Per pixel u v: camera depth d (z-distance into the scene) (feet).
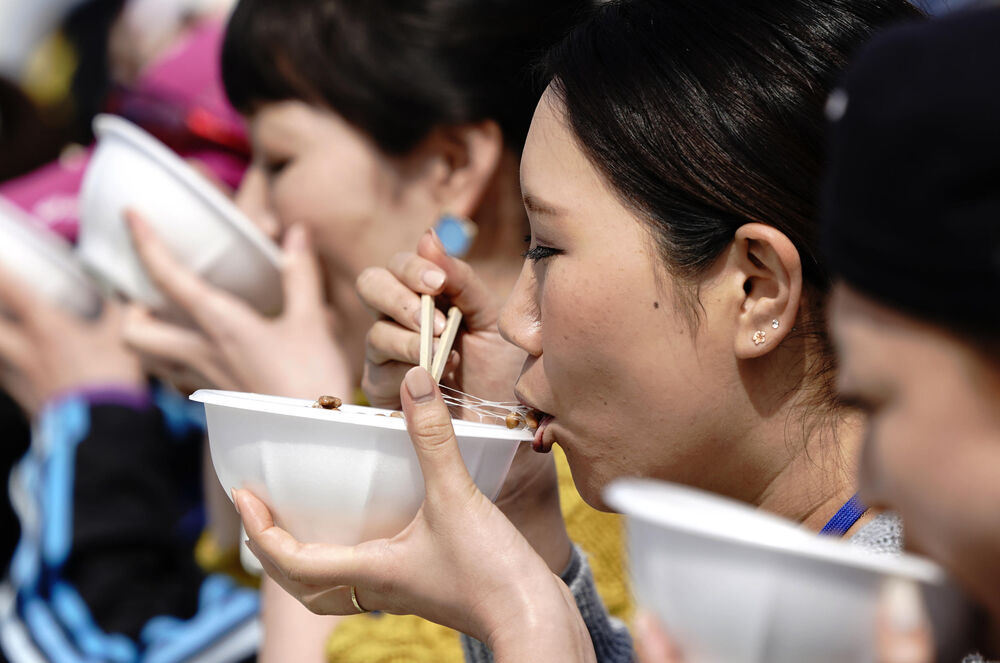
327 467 4.38
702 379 4.48
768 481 4.62
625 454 4.67
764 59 4.36
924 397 2.53
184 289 7.39
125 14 12.25
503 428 4.72
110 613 8.27
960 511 2.48
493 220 7.36
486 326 6.11
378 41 7.11
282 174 7.55
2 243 9.39
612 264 4.46
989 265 2.39
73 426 9.00
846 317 2.74
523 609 4.27
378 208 7.37
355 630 6.83
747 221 4.32
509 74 7.09
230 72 7.54
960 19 2.56
